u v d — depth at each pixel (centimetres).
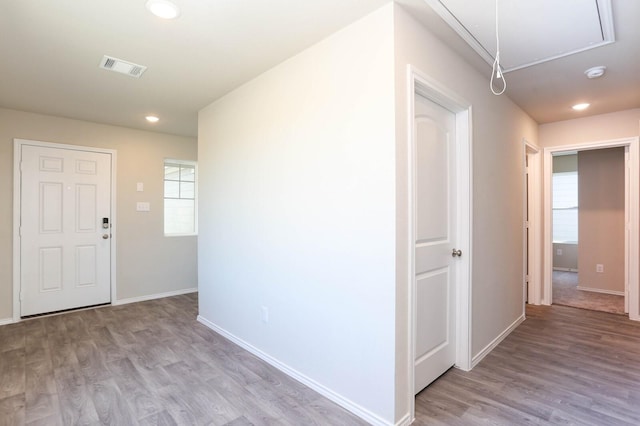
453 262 249
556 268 660
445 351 241
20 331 331
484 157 275
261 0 176
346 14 189
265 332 267
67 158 394
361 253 193
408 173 186
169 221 491
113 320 365
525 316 371
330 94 212
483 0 174
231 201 307
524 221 362
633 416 191
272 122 258
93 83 286
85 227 407
